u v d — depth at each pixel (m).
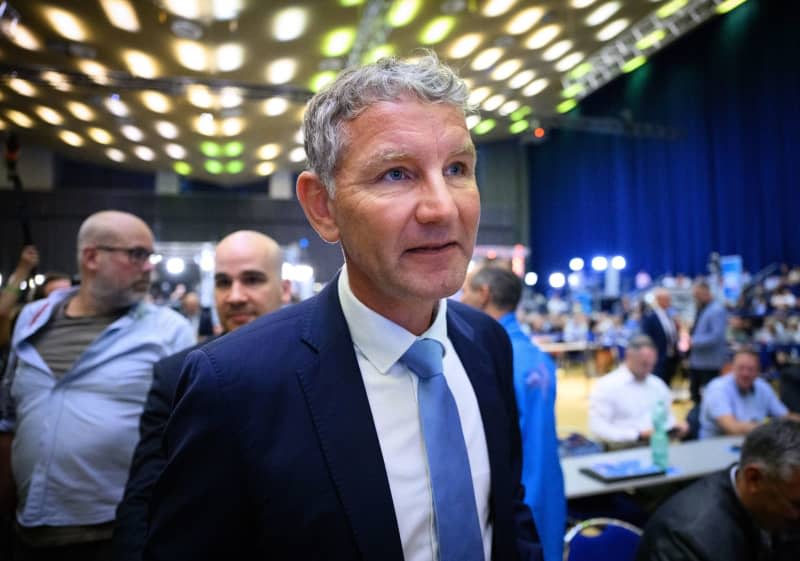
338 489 0.60
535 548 0.83
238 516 0.62
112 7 6.49
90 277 1.54
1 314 2.04
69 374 1.45
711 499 1.31
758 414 3.14
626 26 8.74
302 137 0.69
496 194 16.72
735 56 11.49
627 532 1.72
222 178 16.23
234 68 8.39
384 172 0.59
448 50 8.44
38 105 9.73
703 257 12.35
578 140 16.06
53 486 1.40
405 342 0.68
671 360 5.61
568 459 2.55
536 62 9.50
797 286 8.28
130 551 0.98
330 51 8.03
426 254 0.60
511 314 1.82
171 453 0.65
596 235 15.49
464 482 0.67
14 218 12.66
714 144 12.05
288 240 13.84
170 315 1.65
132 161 14.17
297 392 0.64
